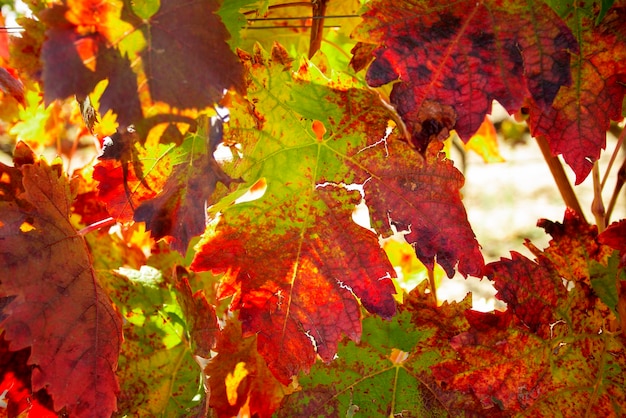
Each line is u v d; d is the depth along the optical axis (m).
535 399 0.66
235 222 0.64
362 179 0.64
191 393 0.69
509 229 1.88
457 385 0.66
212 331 0.67
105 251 0.74
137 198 0.63
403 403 0.67
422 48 0.60
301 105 0.64
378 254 0.64
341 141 0.64
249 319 0.63
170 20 0.58
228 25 0.65
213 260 0.64
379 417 0.67
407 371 0.68
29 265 0.60
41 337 0.60
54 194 0.63
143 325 0.70
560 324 0.66
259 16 0.70
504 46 0.60
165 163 0.62
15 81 0.72
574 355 0.66
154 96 0.58
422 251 0.63
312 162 0.65
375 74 0.60
